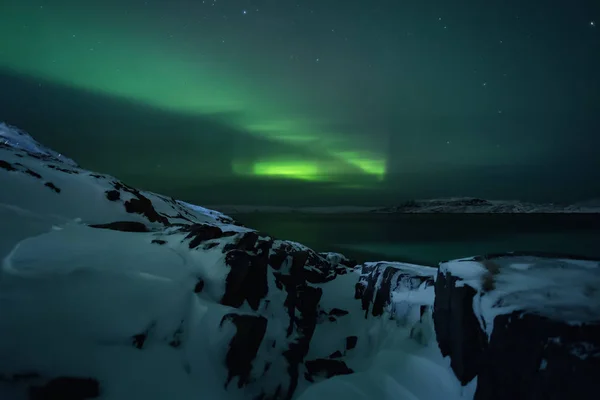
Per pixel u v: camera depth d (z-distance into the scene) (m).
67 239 3.83
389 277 5.66
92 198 5.89
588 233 49.59
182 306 3.20
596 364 2.15
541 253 4.18
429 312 4.28
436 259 23.61
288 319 4.41
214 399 2.70
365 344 4.84
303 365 3.98
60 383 2.08
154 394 2.42
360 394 3.39
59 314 2.53
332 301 6.37
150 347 2.72
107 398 2.22
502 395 2.70
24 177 5.39
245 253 4.15
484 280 3.35
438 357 3.66
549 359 2.40
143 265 3.51
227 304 3.63
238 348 3.08
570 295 2.97
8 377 1.95
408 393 3.34
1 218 4.02
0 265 2.96
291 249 7.84
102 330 2.58
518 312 2.70
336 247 29.89
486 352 2.92
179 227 5.05
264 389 3.21
